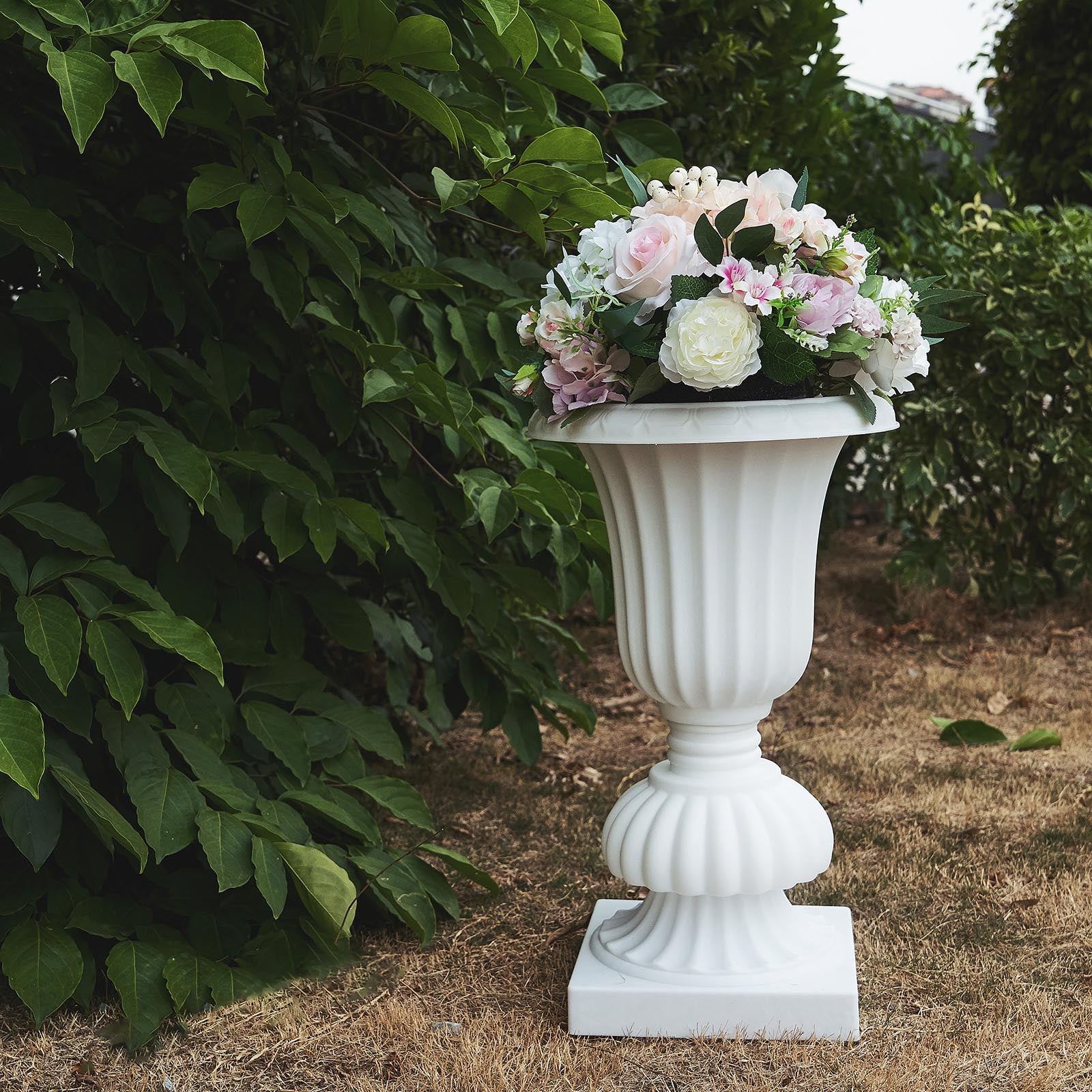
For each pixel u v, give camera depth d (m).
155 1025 2.15
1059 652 4.77
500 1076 2.04
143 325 2.67
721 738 2.26
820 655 4.86
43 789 2.15
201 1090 2.06
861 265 2.06
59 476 2.50
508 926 2.67
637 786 2.37
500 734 4.08
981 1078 2.01
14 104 2.41
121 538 2.47
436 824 3.29
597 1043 2.17
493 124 2.54
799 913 2.45
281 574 2.75
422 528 2.67
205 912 2.45
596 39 2.46
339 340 2.52
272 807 2.41
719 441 1.97
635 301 2.06
